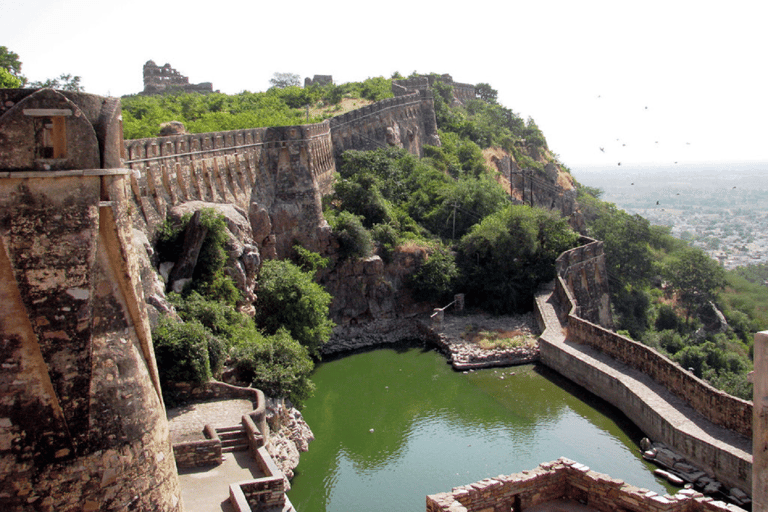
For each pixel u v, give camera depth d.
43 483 13.62
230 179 50.00
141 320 15.27
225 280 40.53
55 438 13.68
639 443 38.78
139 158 38.78
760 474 14.45
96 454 14.11
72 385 13.78
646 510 20.14
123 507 14.51
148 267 34.53
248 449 28.58
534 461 36.56
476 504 20.86
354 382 50.47
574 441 39.19
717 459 32.84
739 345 77.00
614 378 43.97
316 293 48.19
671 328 81.94
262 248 52.12
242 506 21.98
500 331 58.88
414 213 74.44
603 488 21.47
